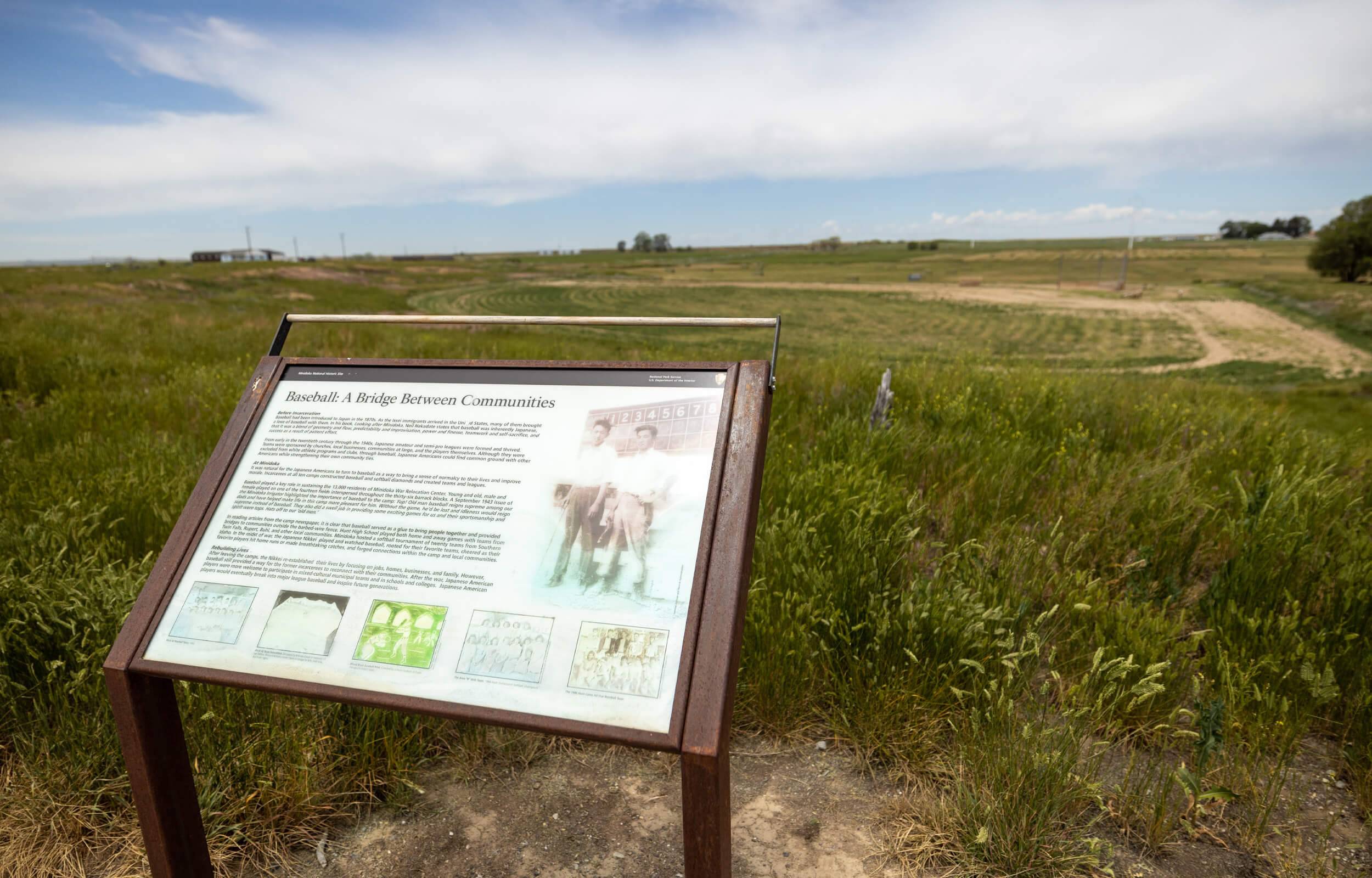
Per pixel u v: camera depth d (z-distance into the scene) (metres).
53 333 11.50
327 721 2.54
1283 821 2.26
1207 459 4.69
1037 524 3.68
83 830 2.23
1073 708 2.44
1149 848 2.17
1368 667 2.63
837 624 2.78
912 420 5.53
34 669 2.60
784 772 2.53
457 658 1.68
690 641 1.55
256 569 1.89
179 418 6.12
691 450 1.75
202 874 2.02
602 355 14.50
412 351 12.38
